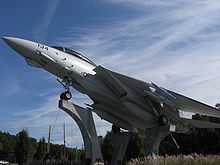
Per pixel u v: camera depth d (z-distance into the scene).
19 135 30.98
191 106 15.95
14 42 12.35
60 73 13.65
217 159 10.57
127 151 29.00
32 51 12.68
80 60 14.24
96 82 14.16
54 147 49.47
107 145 29.11
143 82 14.15
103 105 15.64
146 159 11.73
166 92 14.30
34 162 20.91
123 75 14.04
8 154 57.81
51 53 13.13
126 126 16.84
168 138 31.86
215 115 16.67
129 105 14.47
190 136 29.66
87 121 13.80
